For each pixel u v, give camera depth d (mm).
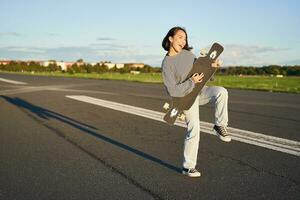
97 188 4188
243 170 4902
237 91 21594
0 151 5996
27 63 112062
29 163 5262
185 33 4383
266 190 4113
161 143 6598
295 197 3895
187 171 4633
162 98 15469
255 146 6367
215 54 4406
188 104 4398
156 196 3924
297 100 15320
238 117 9977
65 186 4266
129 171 4852
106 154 5781
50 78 37531
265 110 11609
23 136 7277
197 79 4297
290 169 4953
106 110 11414
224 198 3859
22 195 3984
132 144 6520
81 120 9398
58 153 5852
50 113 10742
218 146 6363
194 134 4586
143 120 9375
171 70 4367
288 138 7043
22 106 12570
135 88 22281
